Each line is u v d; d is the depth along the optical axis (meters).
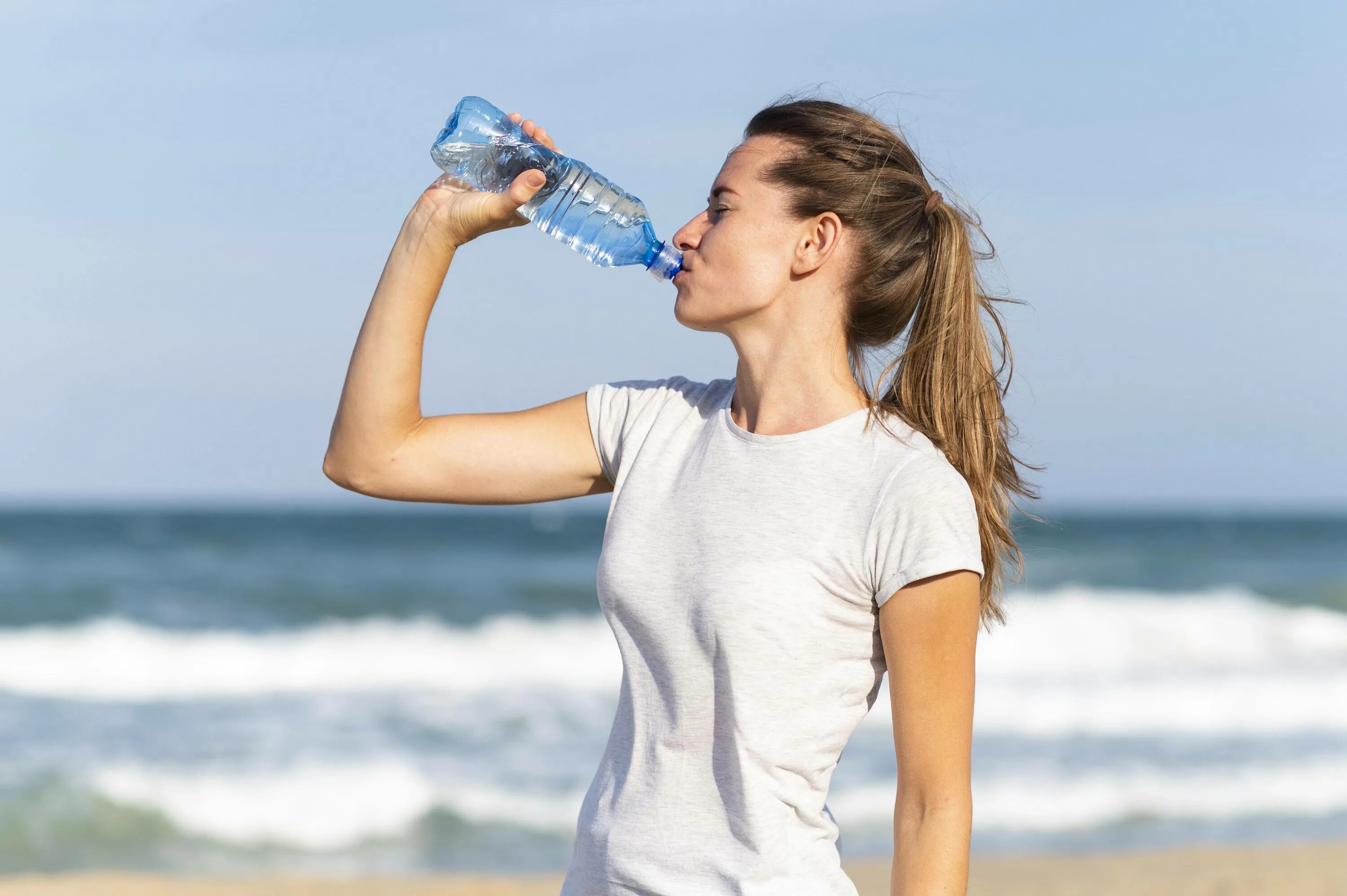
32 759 9.12
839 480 1.66
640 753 1.66
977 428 1.84
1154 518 72.81
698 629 1.61
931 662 1.57
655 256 1.91
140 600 19.47
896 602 1.59
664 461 1.81
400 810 8.09
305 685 12.27
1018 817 8.34
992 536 1.85
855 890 1.66
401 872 7.05
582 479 1.97
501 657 13.63
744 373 1.83
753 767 1.58
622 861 1.61
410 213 1.93
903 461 1.65
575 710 11.10
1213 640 15.24
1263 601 18.19
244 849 7.49
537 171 1.87
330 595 20.45
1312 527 53.28
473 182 1.99
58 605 18.77
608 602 1.74
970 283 1.86
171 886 6.47
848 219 1.77
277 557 28.06
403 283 1.91
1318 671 13.56
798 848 1.59
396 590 21.41
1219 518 73.50
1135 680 12.78
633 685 1.69
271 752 9.40
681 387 1.94
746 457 1.72
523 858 7.33
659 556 1.70
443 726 10.40
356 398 1.90
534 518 61.53
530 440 1.95
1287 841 7.85
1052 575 24.58
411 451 1.93
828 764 1.64
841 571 1.61
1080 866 7.06
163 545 31.09
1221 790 8.95
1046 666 13.84
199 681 12.51
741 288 1.77
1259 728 10.82
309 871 7.10
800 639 1.59
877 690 1.68
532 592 21.28
